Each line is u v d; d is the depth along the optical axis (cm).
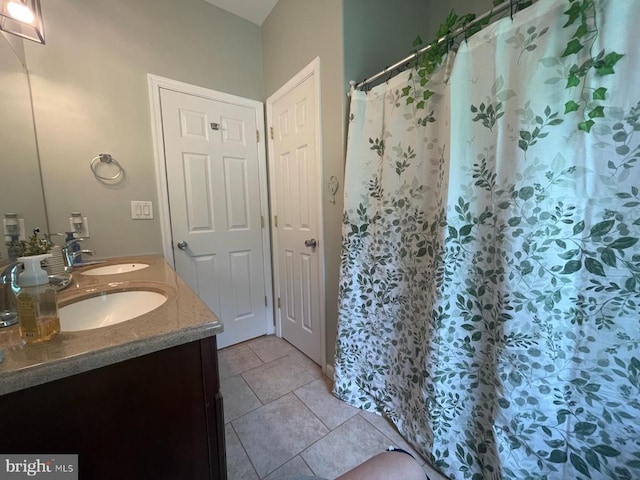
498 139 88
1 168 108
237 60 204
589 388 78
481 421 102
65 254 132
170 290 99
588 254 75
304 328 203
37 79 138
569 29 73
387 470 52
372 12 149
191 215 193
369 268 142
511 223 85
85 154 154
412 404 127
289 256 212
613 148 69
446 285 103
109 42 158
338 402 154
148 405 63
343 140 148
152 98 172
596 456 78
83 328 90
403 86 119
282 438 130
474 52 93
